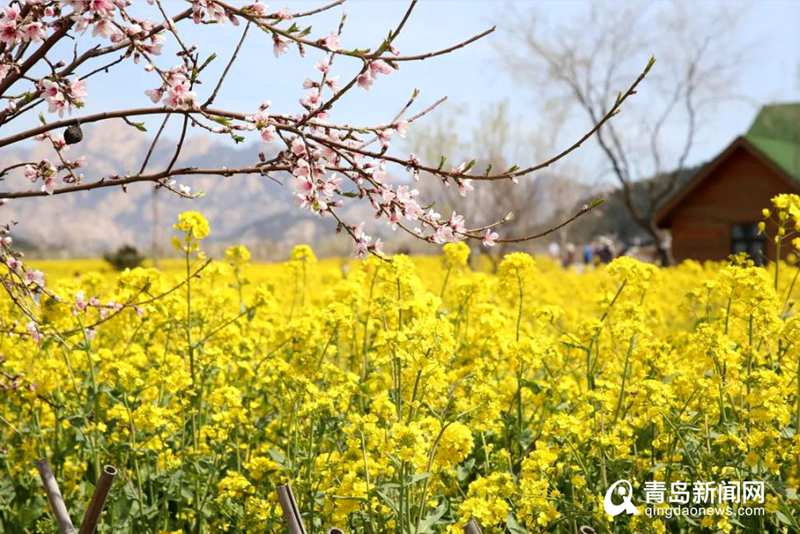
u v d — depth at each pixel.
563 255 40.53
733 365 4.24
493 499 3.56
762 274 4.77
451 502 3.97
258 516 3.99
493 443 4.84
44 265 34.53
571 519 3.85
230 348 5.64
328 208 3.36
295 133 3.21
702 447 4.21
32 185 3.51
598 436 4.12
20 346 5.47
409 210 3.36
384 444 3.77
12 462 4.75
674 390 4.36
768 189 26.06
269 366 4.85
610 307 5.38
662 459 4.38
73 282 6.18
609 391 4.71
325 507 3.77
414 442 3.33
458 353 5.38
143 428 4.36
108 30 2.98
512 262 5.64
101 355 5.10
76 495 4.54
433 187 39.81
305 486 4.04
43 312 4.41
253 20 3.11
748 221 26.48
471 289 5.86
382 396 3.93
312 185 3.25
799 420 3.96
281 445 4.73
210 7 3.06
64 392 5.06
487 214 39.47
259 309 6.11
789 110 37.50
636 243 58.91
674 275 14.11
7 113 3.21
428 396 4.15
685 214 27.75
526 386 4.74
